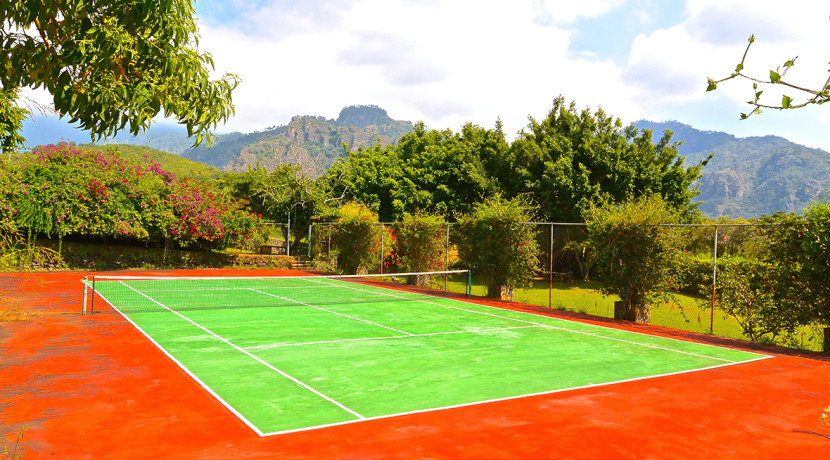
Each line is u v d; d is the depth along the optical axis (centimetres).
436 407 605
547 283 2686
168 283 2023
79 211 2131
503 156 3170
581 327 1220
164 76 391
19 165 1928
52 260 2152
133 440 491
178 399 619
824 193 1036
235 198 3056
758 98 165
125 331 1034
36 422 535
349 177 3528
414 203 3234
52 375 714
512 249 1706
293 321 1198
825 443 519
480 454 470
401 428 533
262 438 500
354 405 607
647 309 1372
